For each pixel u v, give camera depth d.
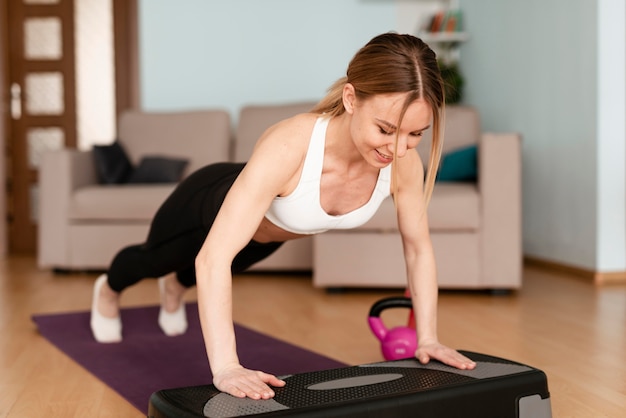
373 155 1.34
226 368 1.35
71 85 5.34
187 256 1.97
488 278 3.43
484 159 3.41
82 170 4.35
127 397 1.86
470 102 5.42
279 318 2.93
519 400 1.39
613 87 3.76
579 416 1.69
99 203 4.10
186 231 1.89
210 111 4.71
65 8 5.30
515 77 4.68
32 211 5.39
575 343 2.45
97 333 2.49
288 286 3.78
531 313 2.99
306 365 2.15
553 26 4.19
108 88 5.38
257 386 1.30
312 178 1.46
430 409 1.30
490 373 1.42
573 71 3.99
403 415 1.28
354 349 2.39
